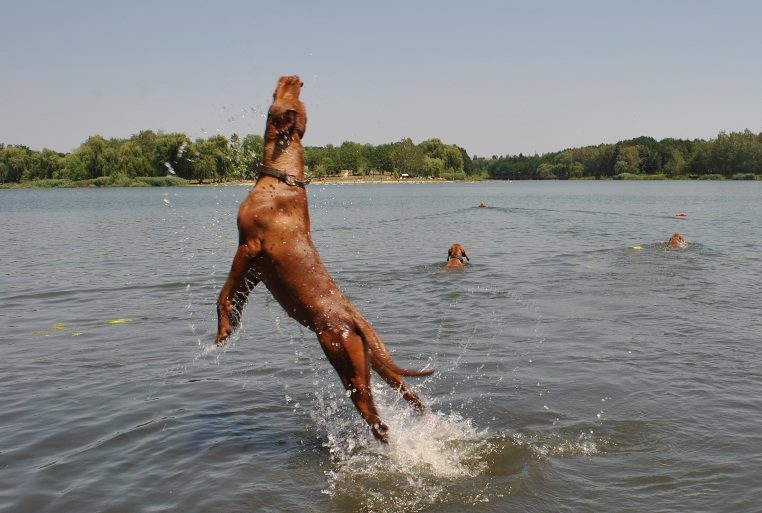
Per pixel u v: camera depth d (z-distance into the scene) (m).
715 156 144.38
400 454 5.68
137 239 25.02
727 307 11.16
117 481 5.18
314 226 31.33
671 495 4.81
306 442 5.98
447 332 9.81
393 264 17.39
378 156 142.62
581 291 12.95
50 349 8.98
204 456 5.65
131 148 98.31
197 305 11.99
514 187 120.12
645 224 31.66
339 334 5.78
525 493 4.91
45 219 37.97
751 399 6.70
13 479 5.22
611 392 7.02
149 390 7.32
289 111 6.05
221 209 46.19
